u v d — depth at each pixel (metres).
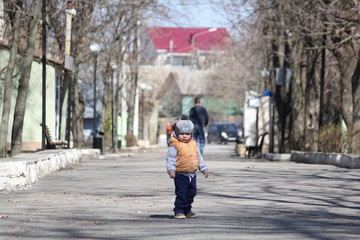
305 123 95.62
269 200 36.84
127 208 32.69
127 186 45.59
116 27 121.81
